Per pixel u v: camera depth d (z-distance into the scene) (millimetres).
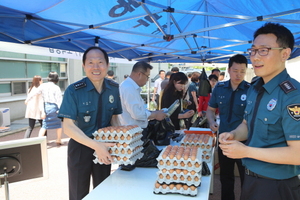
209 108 3209
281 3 3000
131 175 2047
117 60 5883
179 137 3066
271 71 1479
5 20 2865
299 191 1569
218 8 3766
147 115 2914
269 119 1472
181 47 5945
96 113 2154
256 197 1582
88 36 4223
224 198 3027
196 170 1658
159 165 1709
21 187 3807
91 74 2051
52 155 5320
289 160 1368
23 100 8781
